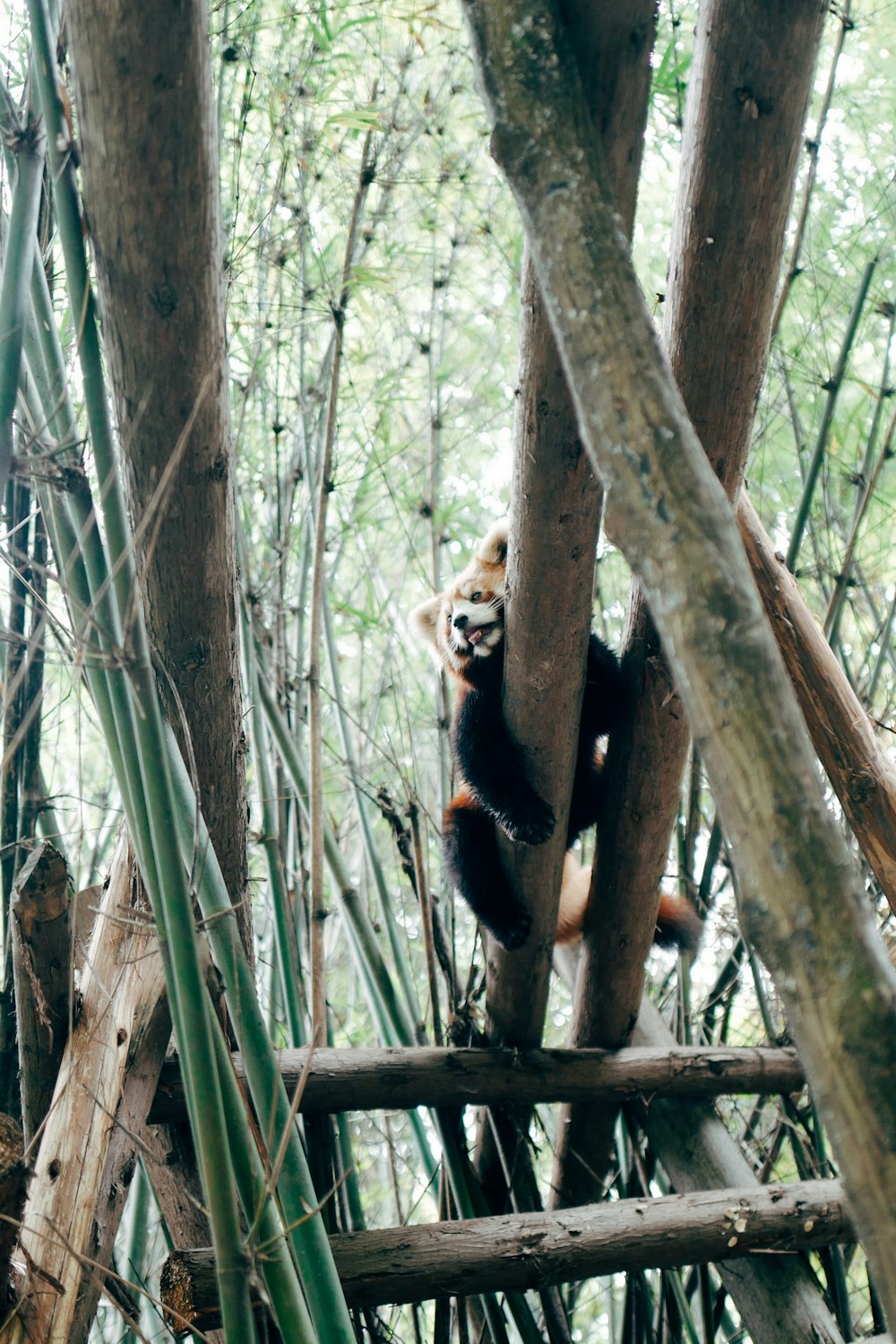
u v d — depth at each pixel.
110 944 2.39
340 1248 2.50
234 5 3.28
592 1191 3.40
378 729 4.13
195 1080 1.46
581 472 2.11
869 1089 0.85
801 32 1.77
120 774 1.62
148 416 1.84
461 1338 2.91
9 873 2.62
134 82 1.52
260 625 3.43
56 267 2.91
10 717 2.52
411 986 3.78
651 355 1.12
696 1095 3.19
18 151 1.73
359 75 3.71
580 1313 4.35
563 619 2.35
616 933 3.00
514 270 3.97
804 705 2.25
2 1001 2.47
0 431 1.62
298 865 3.46
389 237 3.81
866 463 3.43
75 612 1.61
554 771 2.66
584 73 1.70
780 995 0.92
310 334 3.77
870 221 3.91
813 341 3.98
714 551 1.02
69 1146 2.04
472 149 3.95
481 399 4.27
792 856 0.92
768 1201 2.76
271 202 3.28
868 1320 3.77
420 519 3.96
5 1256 1.57
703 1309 3.09
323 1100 2.80
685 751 2.68
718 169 1.93
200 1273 2.22
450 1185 3.08
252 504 3.89
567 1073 3.04
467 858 3.09
